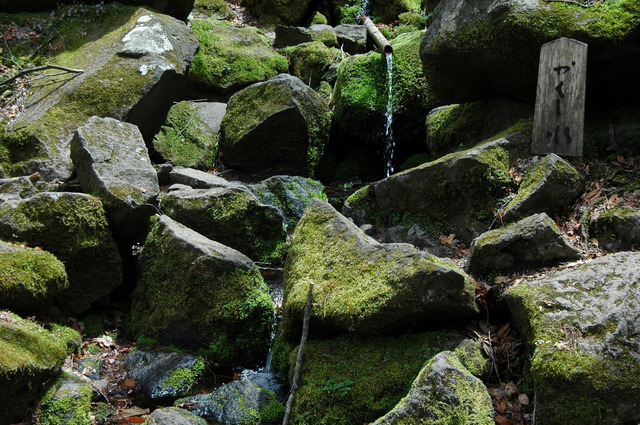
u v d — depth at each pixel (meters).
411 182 4.20
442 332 3.39
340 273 3.56
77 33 5.24
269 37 6.88
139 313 3.99
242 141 5.26
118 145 4.28
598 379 3.01
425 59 4.65
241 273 3.82
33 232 3.89
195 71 5.80
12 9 5.38
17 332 3.40
